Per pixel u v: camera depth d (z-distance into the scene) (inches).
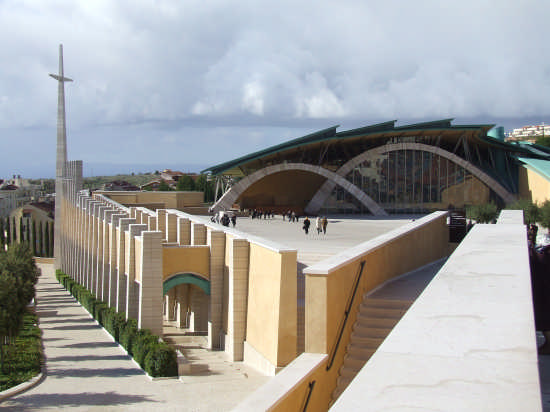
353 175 2726.4
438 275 262.5
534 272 381.7
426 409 130.9
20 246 1553.9
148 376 783.7
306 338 353.1
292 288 689.0
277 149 2613.2
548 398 279.3
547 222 1588.3
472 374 149.5
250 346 820.0
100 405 634.8
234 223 1957.4
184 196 2667.3
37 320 1359.5
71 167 2303.2
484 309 204.2
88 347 1029.8
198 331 1140.5
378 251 499.2
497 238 387.9
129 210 1667.1
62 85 2511.1
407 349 168.6
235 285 855.1
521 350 164.4
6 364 853.8
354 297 419.8
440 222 808.3
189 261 983.6
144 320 954.1
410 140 2775.6
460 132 2674.7
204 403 616.7
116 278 1353.3
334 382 367.2
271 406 266.4
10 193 6028.5
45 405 644.1
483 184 2689.5
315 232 1745.8
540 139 4921.3
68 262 2300.7
